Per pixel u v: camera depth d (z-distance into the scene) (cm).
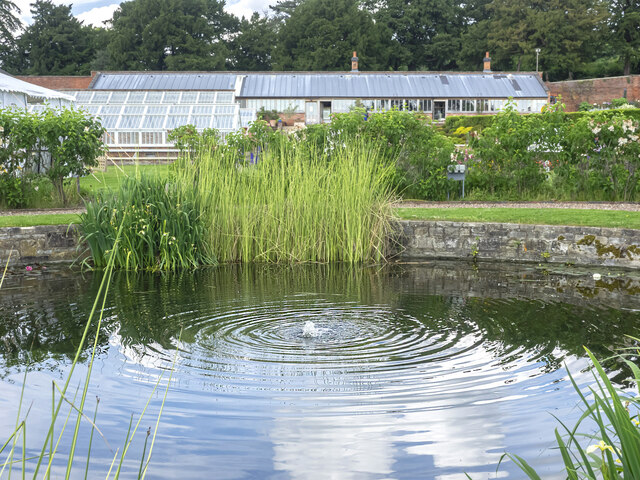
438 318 580
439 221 941
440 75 3825
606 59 5812
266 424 358
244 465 311
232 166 961
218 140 1180
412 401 387
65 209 1124
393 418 364
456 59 5694
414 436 340
